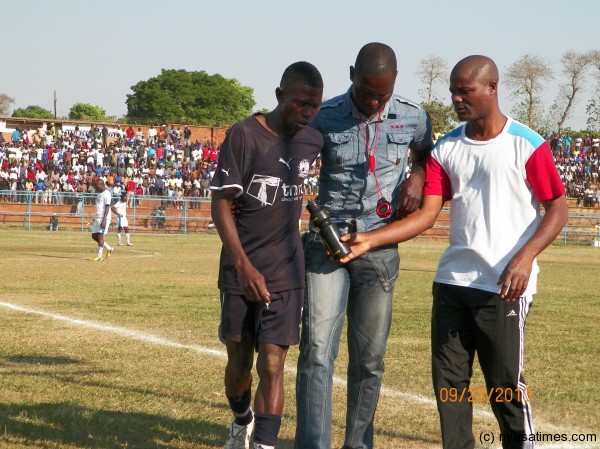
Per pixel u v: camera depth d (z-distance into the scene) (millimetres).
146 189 50562
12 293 14523
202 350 9016
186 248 30812
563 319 12516
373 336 5242
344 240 4934
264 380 4836
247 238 4855
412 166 5574
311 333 5062
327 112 5277
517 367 4688
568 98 77062
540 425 6215
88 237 37062
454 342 4797
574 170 59656
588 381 7797
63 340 9508
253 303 4930
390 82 4996
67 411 6168
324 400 4996
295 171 4891
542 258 30469
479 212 4727
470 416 4844
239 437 5332
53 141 56406
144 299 13898
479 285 4684
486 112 4719
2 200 45281
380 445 5613
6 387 6949
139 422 5977
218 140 64625
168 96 117188
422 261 26781
